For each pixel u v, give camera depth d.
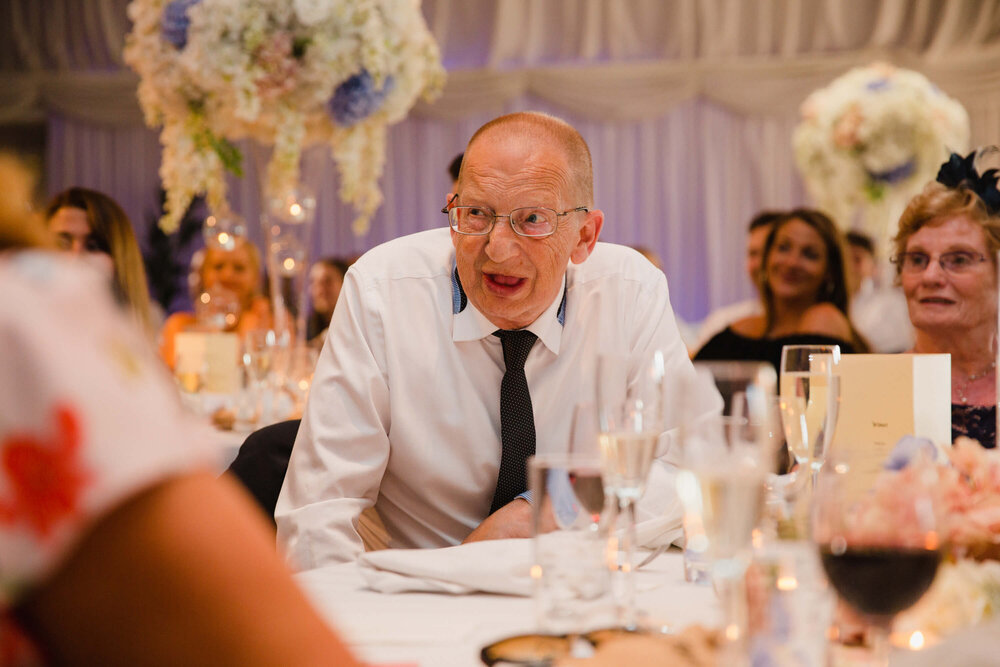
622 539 1.11
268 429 2.11
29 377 0.55
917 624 0.97
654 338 2.20
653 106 9.45
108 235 3.25
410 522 2.14
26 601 0.56
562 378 2.12
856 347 4.20
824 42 9.30
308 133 3.33
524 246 1.91
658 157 9.56
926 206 2.21
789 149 9.34
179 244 9.98
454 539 2.13
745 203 9.47
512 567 1.28
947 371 1.60
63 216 3.24
